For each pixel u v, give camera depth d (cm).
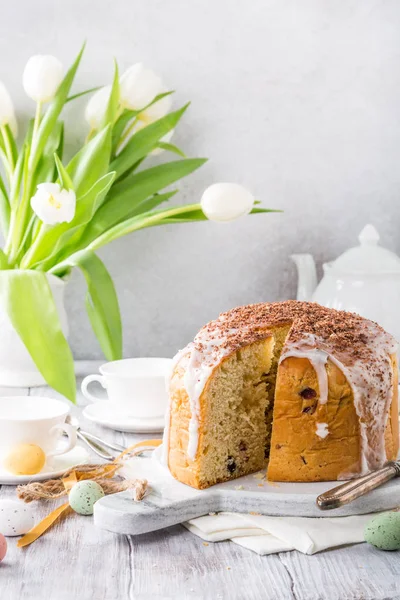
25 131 161
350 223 169
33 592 65
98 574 69
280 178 167
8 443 91
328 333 88
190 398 84
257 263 168
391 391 88
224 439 86
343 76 165
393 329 139
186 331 168
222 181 166
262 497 81
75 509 82
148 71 146
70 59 161
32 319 124
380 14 165
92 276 142
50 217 121
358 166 168
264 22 163
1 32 160
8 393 135
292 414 85
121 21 161
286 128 166
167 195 157
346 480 87
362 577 68
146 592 65
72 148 161
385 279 142
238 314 96
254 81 164
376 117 167
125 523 76
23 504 78
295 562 71
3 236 160
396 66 166
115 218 147
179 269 167
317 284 165
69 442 94
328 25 164
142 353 168
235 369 87
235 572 69
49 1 160
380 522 74
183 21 162
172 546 75
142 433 112
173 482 86
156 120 155
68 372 121
